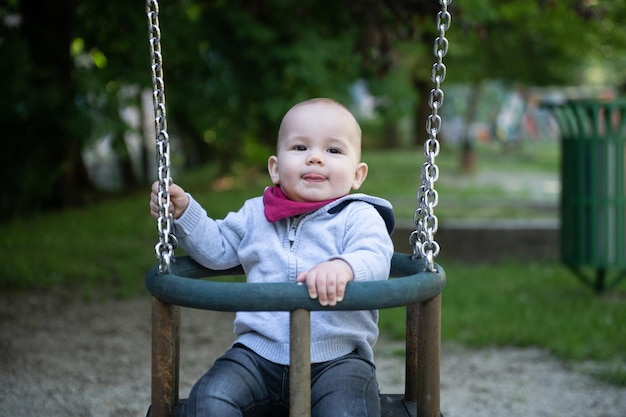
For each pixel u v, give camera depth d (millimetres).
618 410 3652
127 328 5047
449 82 17922
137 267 6637
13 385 3932
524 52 16547
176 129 15352
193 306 1975
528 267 7250
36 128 9477
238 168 14805
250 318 2277
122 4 8250
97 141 8875
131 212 9734
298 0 7938
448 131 28625
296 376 1938
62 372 4160
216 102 10320
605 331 4797
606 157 5738
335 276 1952
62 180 10500
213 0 9625
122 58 9133
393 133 25547
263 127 12500
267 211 2361
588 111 5762
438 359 2131
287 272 2281
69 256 6977
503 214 10430
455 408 3689
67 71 9031
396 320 5164
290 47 10031
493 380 4098
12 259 6645
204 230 2381
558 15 11469
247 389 2146
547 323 5008
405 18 5324
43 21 8953
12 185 9664
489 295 5859
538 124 26781
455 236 7895
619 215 5781
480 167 18234
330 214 2340
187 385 3992
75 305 5578
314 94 10781
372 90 11312
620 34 11727
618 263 5801
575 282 6496
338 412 2064
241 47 10109
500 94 26609
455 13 5230
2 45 8266
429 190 2113
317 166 2326
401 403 2480
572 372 4207
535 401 3781
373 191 12430
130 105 10039
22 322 5121
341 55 10500
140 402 3738
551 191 13234
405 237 7906
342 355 2227
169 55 9211
